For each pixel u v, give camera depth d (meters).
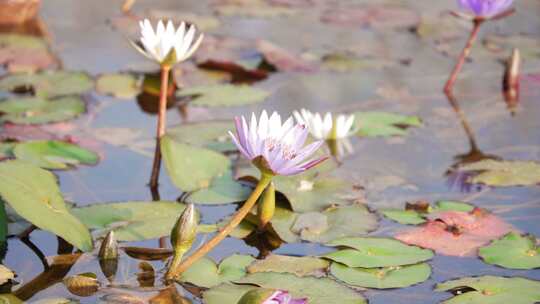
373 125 4.64
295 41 6.34
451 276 3.08
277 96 5.20
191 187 3.69
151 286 2.92
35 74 5.27
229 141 4.36
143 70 5.51
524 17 7.12
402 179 3.98
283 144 2.79
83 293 2.88
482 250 3.23
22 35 6.09
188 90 5.16
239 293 2.84
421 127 4.73
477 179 3.93
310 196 3.63
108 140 4.38
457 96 5.27
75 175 3.93
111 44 6.07
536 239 3.35
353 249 3.20
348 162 4.17
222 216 3.52
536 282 2.97
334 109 4.96
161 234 3.30
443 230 3.42
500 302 2.83
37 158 3.97
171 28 3.78
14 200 3.02
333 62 5.86
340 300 2.81
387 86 5.43
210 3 7.31
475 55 6.03
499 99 5.21
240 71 5.54
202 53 5.84
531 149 4.39
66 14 6.79
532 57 6.00
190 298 2.85
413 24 6.68
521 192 3.85
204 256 3.14
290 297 2.57
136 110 4.87
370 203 3.71
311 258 3.14
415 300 2.89
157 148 3.98
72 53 5.81
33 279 2.98
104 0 7.32
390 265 3.09
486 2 5.01
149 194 3.79
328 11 6.98
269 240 3.35
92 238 3.21
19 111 4.64
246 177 3.76
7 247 3.23
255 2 7.37
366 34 6.56
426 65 5.88
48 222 3.03
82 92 5.04
